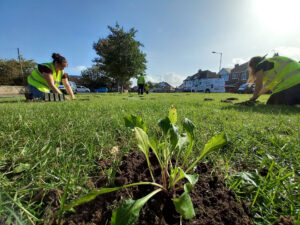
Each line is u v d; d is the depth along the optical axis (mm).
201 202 563
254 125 1574
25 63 27984
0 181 640
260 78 4238
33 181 662
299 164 852
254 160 919
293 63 3814
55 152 900
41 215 528
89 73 38500
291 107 3287
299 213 492
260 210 537
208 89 23188
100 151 975
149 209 522
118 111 2268
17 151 942
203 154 643
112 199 576
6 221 469
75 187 638
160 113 2168
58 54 4629
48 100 4355
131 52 22109
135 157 873
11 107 2514
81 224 487
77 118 1688
